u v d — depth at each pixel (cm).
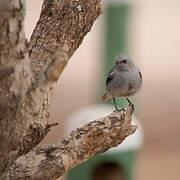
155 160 2188
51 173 708
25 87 599
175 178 2048
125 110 754
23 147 750
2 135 609
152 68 3209
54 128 2291
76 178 1312
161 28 3669
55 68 589
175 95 2889
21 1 573
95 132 729
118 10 1408
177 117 2619
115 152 1283
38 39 812
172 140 2377
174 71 3203
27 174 696
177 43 3522
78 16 823
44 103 782
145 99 2820
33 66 779
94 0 832
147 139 2373
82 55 3281
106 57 1423
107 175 1346
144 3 3741
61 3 830
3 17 569
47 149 721
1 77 590
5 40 580
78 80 3033
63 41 812
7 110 598
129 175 1324
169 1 3991
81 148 727
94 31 3256
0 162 634
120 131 739
